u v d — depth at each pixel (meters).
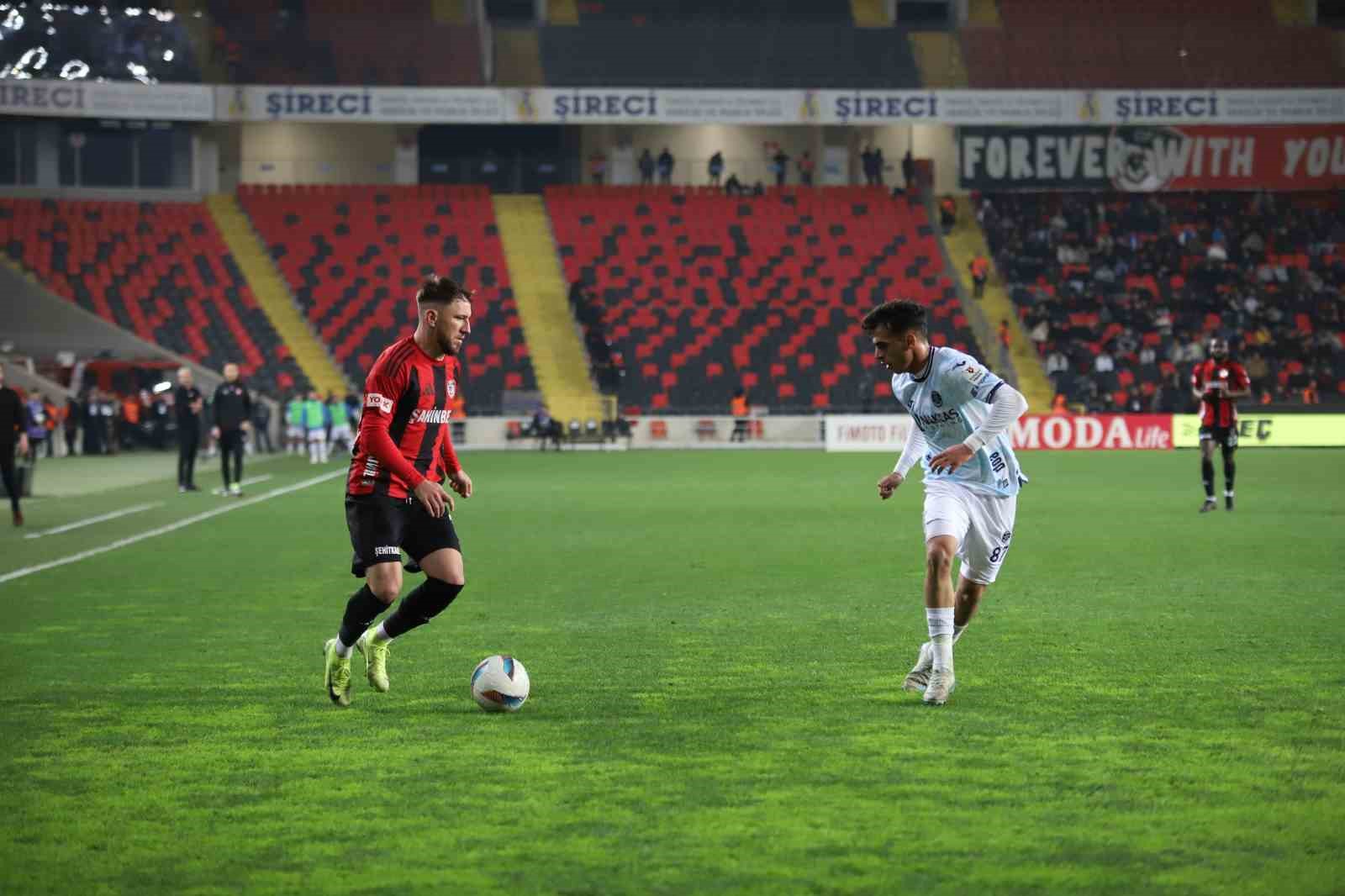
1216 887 9.23
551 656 17.91
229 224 97.81
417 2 107.06
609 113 98.88
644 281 97.75
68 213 94.50
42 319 86.62
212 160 101.81
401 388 14.49
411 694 15.60
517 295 96.50
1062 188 100.94
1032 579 25.47
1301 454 73.25
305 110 96.44
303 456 79.31
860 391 90.19
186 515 40.69
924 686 15.39
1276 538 32.56
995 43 106.62
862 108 99.56
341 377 89.06
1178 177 100.94
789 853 9.91
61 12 95.56
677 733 13.55
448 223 100.75
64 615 21.89
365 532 14.66
